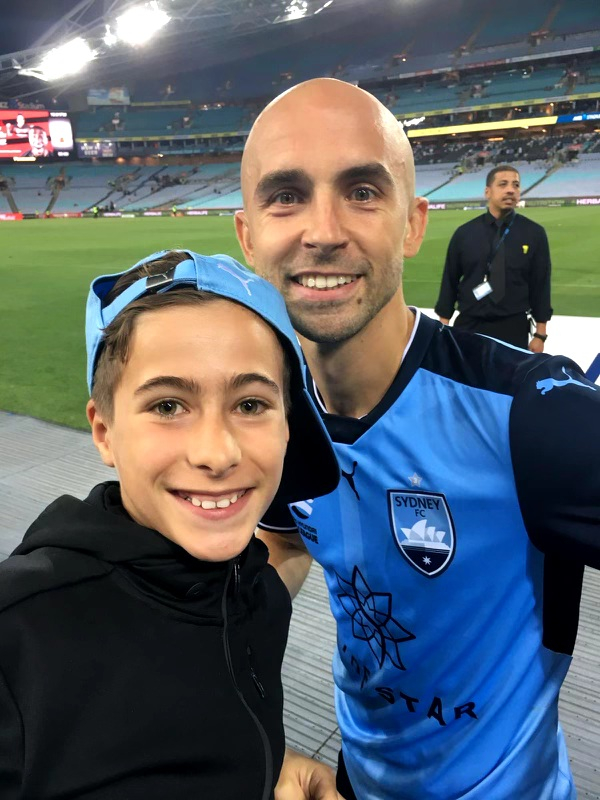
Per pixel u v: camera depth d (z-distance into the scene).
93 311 0.80
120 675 0.71
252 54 51.75
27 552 0.76
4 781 0.65
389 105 45.75
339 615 1.31
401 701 1.25
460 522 1.04
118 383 0.73
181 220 34.06
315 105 0.93
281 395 0.78
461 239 4.24
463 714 1.19
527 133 43.03
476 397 1.02
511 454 0.98
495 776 1.16
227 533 0.72
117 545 0.72
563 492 0.92
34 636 0.68
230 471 0.70
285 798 1.07
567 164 36.25
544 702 1.16
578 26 40.97
